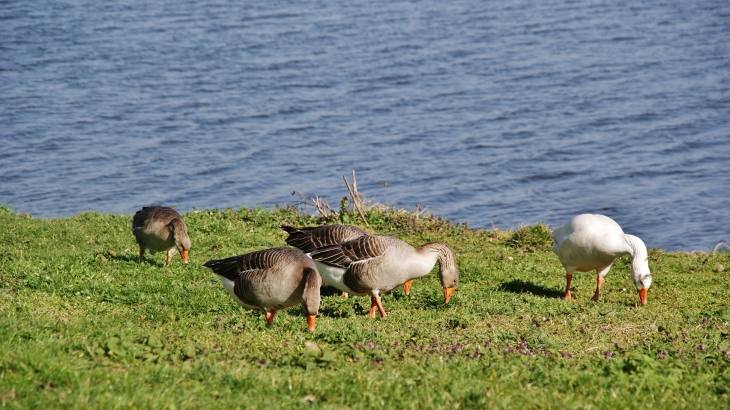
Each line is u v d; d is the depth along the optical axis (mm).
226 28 55969
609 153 35000
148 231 13898
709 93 43344
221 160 33531
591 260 12672
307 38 53656
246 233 17188
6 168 31562
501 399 7184
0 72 44312
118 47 50375
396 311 11742
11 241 15461
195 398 6766
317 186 30828
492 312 11367
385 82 44625
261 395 6973
